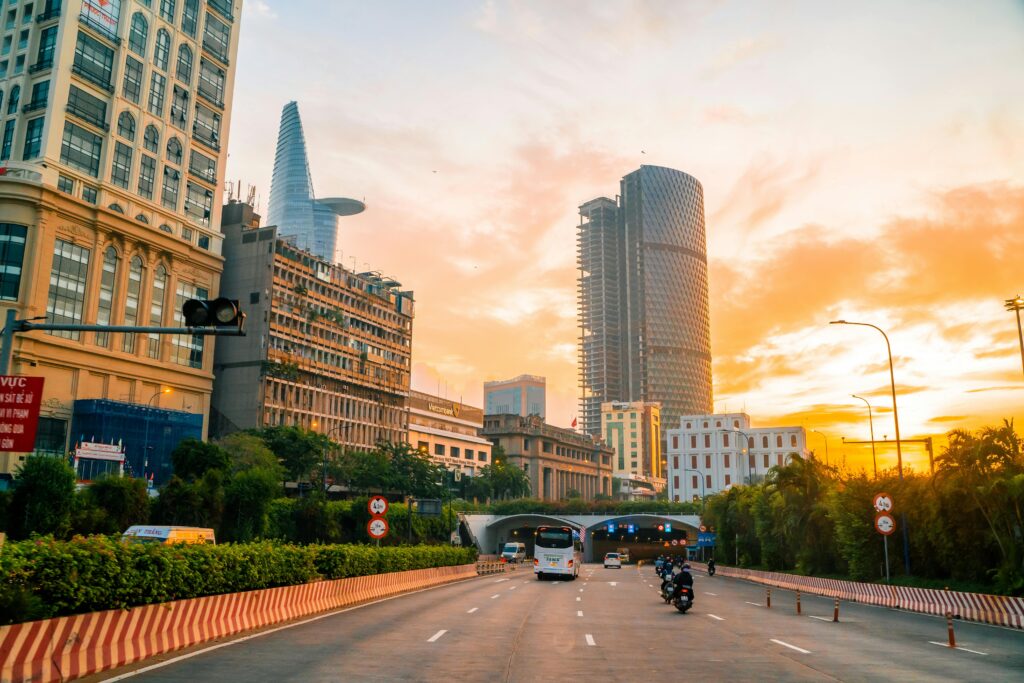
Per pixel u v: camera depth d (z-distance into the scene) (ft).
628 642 60.08
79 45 262.06
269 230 359.25
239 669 43.50
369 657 48.93
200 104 315.99
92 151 264.93
